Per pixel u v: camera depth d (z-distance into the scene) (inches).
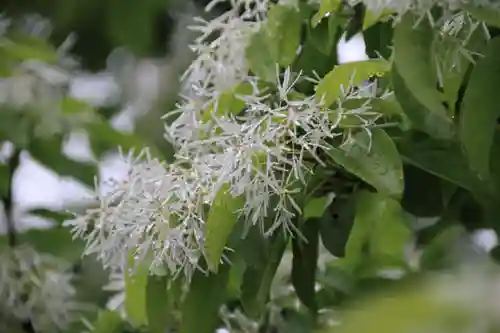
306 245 73.0
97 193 73.0
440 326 51.1
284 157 68.9
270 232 69.2
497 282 52.8
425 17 68.5
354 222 74.5
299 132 69.4
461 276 54.3
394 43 68.7
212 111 70.5
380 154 68.7
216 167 69.6
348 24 72.1
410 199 73.5
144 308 73.9
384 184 68.4
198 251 70.1
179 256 70.2
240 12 74.2
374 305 53.7
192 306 72.4
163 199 69.9
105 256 72.3
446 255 74.0
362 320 52.6
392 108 70.2
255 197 68.7
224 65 72.6
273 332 75.3
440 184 73.4
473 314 51.1
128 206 71.3
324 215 73.2
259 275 71.7
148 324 73.5
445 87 69.3
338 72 69.0
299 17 72.3
